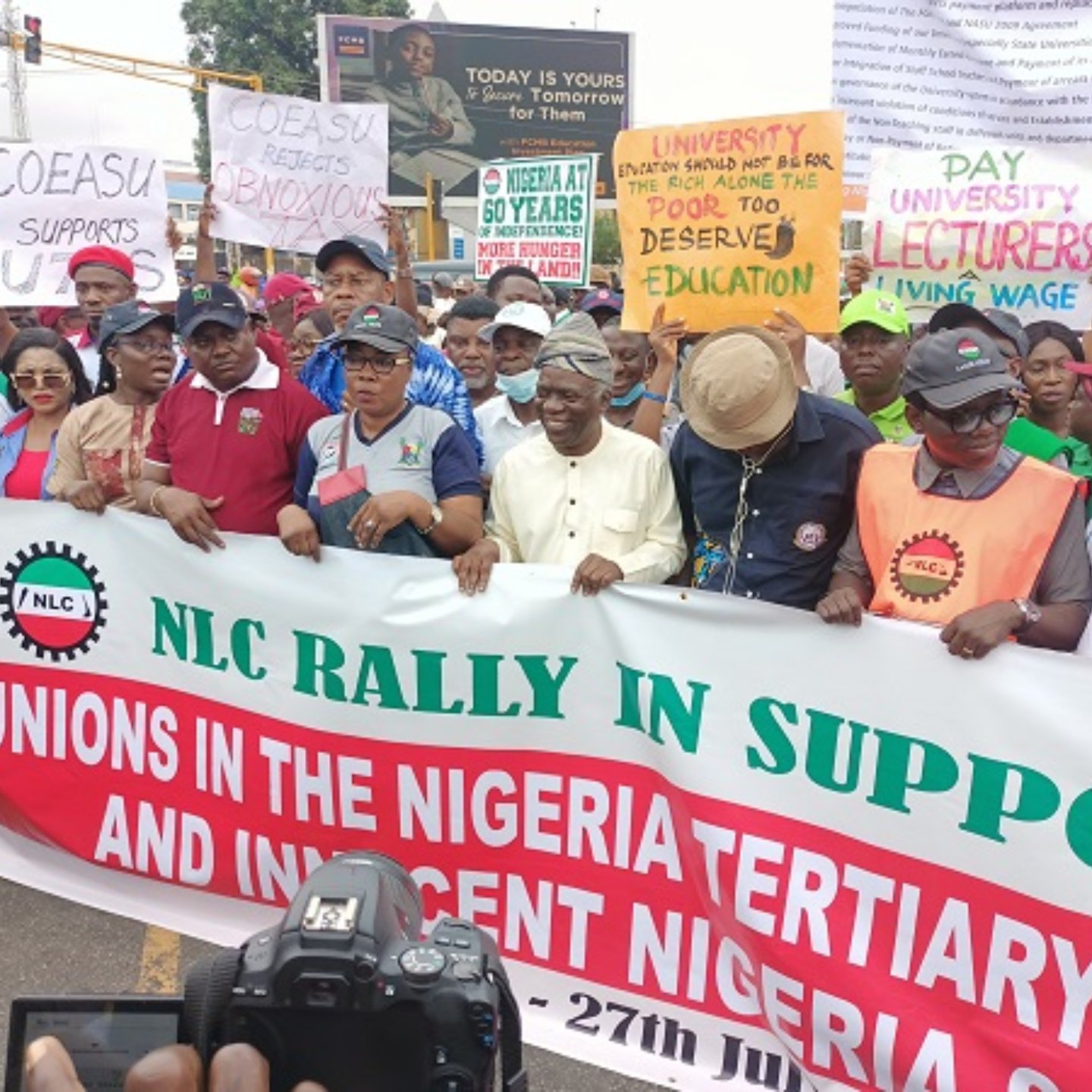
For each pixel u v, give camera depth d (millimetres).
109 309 4574
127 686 3705
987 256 5449
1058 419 4801
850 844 2879
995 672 2688
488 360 5738
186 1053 1543
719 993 3072
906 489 2953
